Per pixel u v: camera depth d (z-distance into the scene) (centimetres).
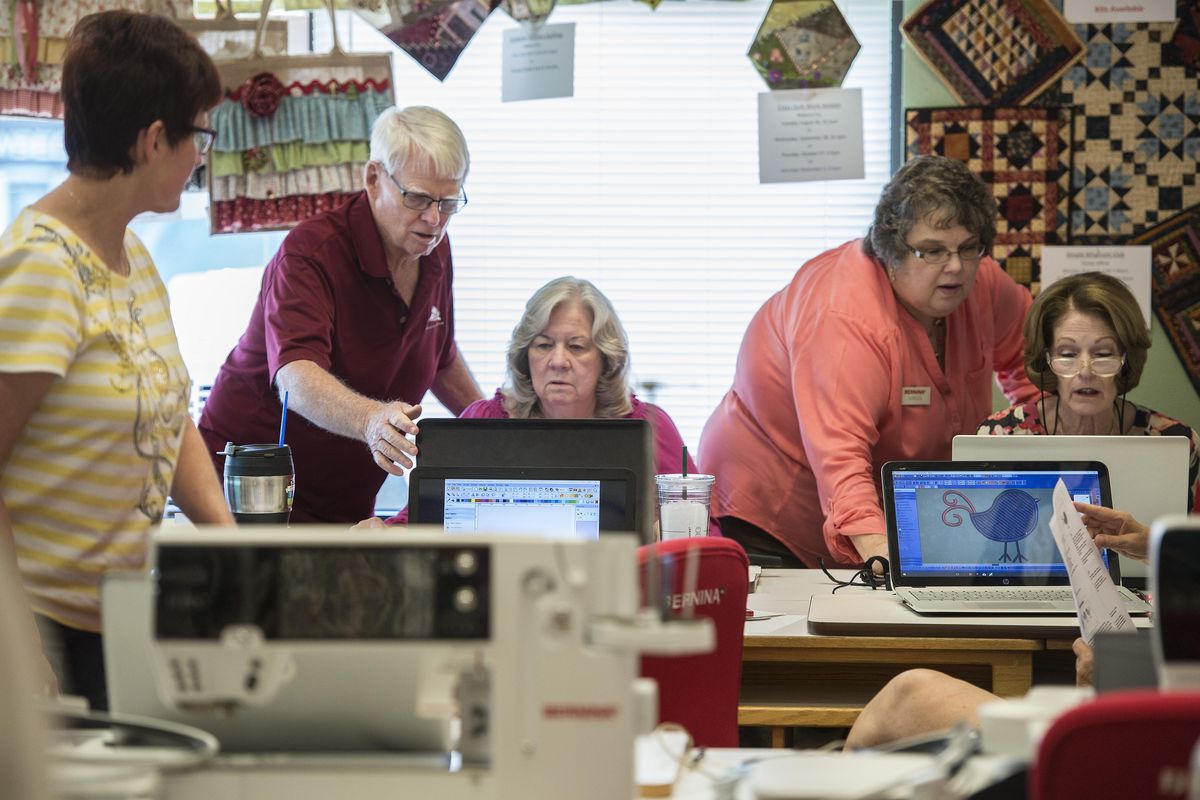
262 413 602
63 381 311
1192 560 181
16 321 300
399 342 591
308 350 551
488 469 396
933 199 550
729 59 749
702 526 454
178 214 746
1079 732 168
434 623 190
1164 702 166
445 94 755
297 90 695
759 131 739
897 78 749
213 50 696
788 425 622
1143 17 718
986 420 540
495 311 761
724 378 758
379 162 552
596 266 759
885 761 206
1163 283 728
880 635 398
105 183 321
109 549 325
